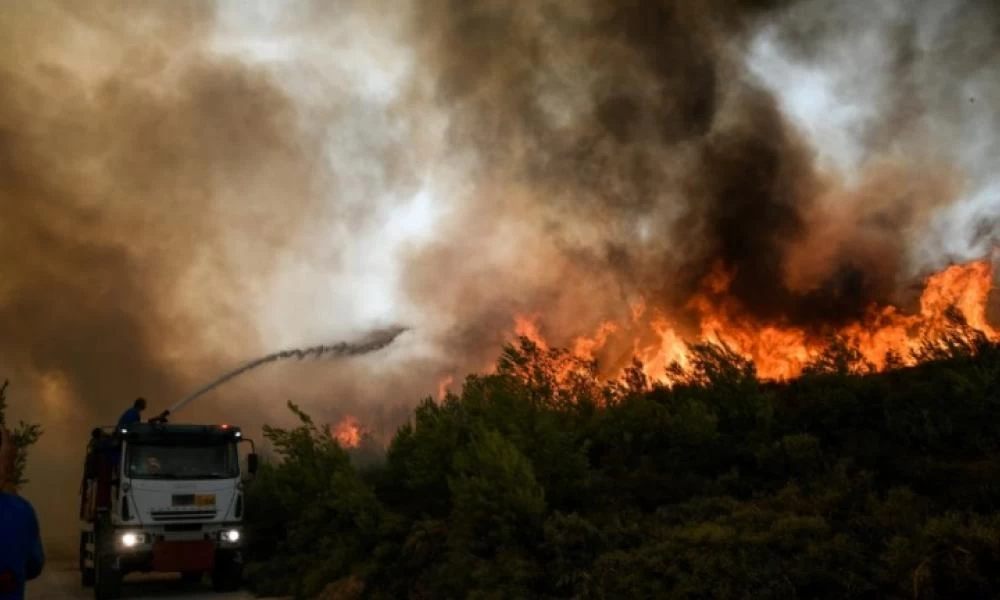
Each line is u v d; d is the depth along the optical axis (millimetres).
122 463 14594
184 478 14828
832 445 10664
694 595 7520
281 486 15938
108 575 14188
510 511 9828
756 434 11188
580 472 10984
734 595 7316
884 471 9273
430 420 13992
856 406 11047
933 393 10297
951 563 6590
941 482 8641
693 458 11586
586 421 13375
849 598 6961
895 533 7547
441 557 10820
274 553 16500
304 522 14812
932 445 9641
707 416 11594
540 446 11172
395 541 12047
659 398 13891
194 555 14500
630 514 10125
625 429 12703
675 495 10578
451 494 12555
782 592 7137
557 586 8891
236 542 15008
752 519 8367
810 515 8250
